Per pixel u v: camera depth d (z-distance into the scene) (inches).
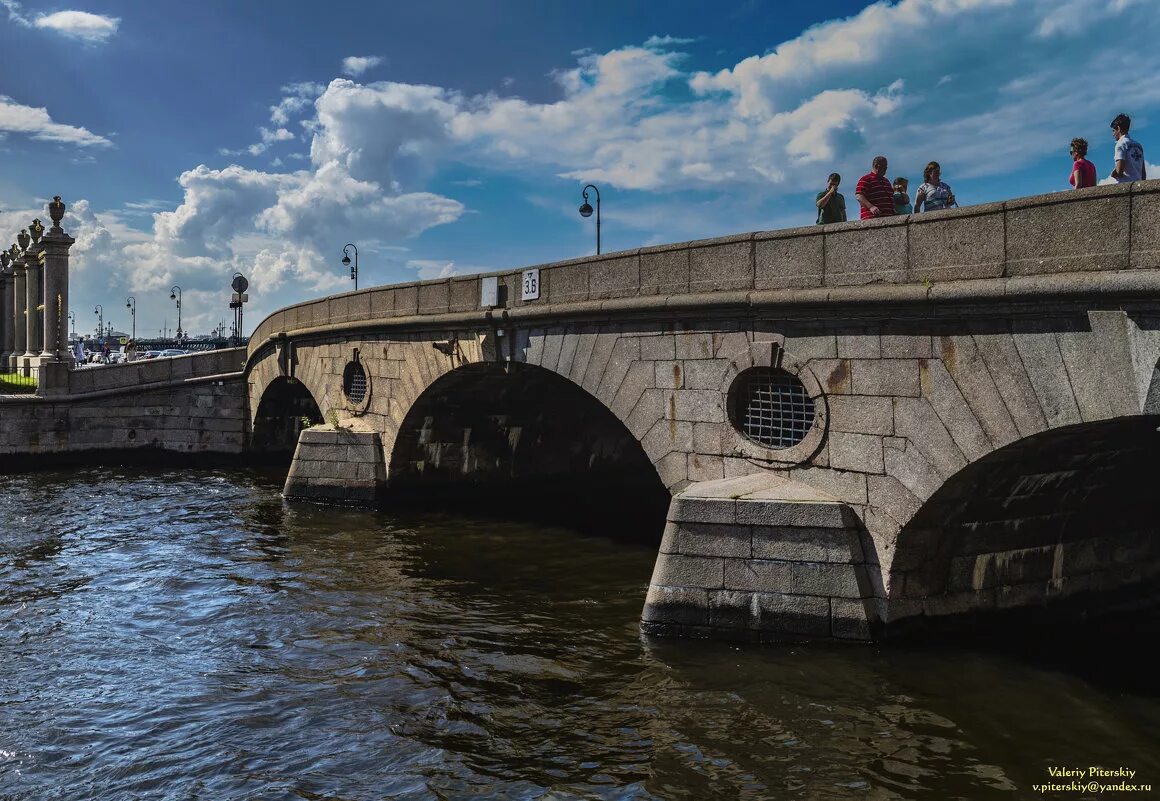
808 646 438.0
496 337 697.6
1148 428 391.9
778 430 496.4
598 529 784.3
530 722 383.9
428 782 337.1
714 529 457.7
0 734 387.9
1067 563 495.5
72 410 1185.4
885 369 432.1
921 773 328.8
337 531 772.0
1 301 2101.4
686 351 533.0
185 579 623.5
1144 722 365.7
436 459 891.4
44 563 672.4
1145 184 336.5
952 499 422.6
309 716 399.5
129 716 404.2
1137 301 338.0
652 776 333.4
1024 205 374.0
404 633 503.5
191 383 1230.9
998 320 387.5
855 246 440.1
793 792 319.3
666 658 435.8
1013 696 388.8
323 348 983.0
